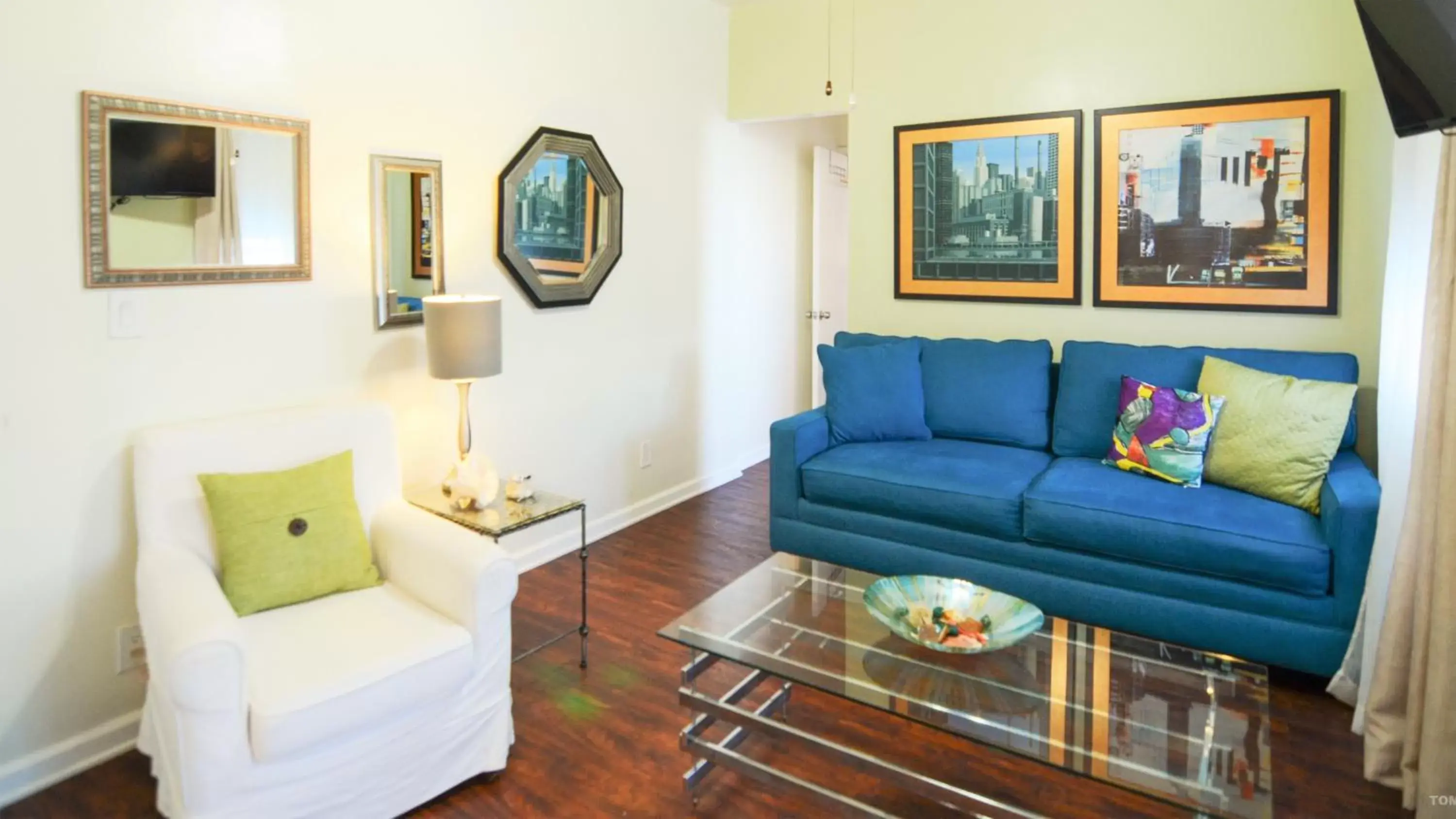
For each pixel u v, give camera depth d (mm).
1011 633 2111
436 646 2031
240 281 2516
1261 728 1815
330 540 2299
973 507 3000
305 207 2660
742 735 2242
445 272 3148
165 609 1844
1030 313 3855
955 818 2047
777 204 5168
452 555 2176
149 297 2324
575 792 2156
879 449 3520
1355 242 3146
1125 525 2717
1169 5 3406
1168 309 3525
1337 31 3117
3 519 2100
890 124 4098
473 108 3199
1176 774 1666
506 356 3441
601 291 3891
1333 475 2623
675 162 4270
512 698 2584
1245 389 2887
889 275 4191
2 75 2023
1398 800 2080
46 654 2191
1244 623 2596
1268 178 3268
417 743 2023
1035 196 3762
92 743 2277
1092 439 3334
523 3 3369
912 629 2133
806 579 2592
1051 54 3670
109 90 2201
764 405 5266
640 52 3971
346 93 2771
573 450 3816
